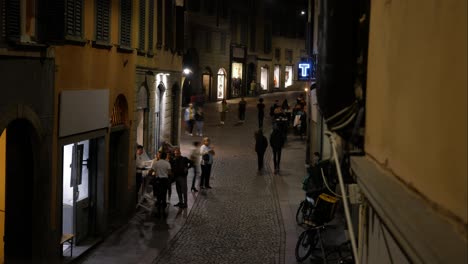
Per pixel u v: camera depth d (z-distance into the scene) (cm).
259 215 1873
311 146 2723
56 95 1302
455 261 219
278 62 7175
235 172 2625
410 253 289
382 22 468
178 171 1942
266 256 1455
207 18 5312
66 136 1364
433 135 301
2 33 1067
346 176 638
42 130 1233
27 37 1162
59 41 1222
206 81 5506
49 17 1214
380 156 457
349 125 595
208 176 2270
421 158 325
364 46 578
